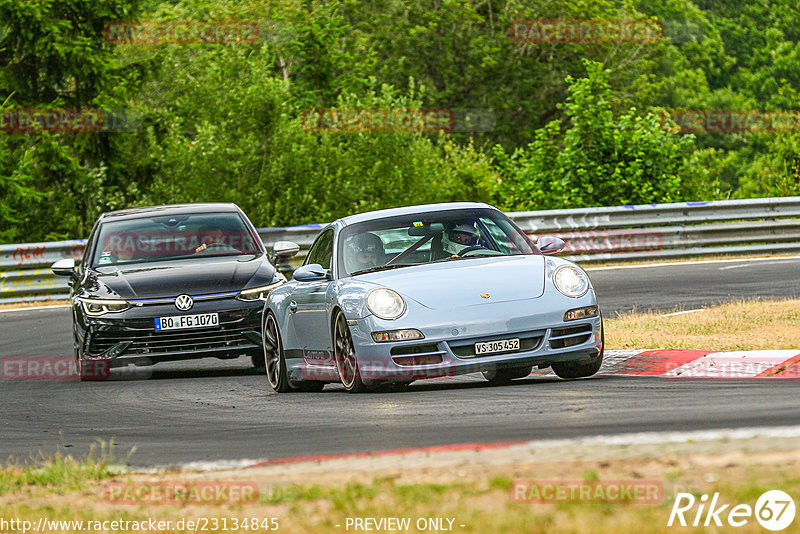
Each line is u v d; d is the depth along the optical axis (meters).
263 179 111.12
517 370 36.47
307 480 20.45
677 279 66.62
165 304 42.22
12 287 73.12
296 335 37.12
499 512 16.69
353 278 34.69
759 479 17.08
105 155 129.25
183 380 42.47
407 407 29.94
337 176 114.69
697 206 83.06
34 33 126.00
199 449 26.42
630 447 20.36
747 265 72.62
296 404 33.25
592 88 108.19
